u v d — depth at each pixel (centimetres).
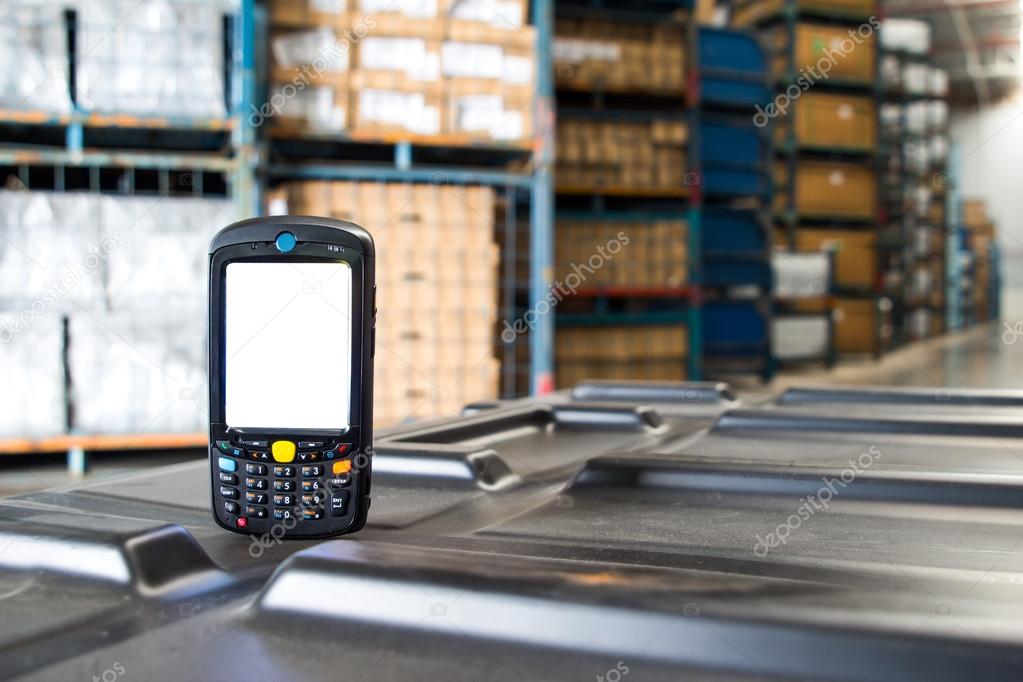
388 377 332
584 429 112
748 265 613
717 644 38
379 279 332
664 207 561
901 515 66
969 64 1603
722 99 572
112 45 301
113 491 75
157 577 48
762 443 101
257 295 60
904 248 1012
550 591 41
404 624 41
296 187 328
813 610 39
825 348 723
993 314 1556
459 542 59
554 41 514
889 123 977
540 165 358
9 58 297
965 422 101
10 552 50
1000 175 1694
